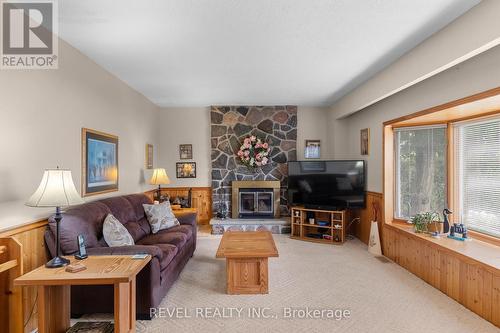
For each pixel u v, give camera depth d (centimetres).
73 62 294
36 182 240
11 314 193
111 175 377
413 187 403
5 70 211
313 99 544
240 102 569
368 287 311
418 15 237
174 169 607
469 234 331
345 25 255
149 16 237
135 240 332
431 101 321
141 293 245
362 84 435
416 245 343
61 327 202
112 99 385
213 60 338
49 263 202
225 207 597
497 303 233
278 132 598
